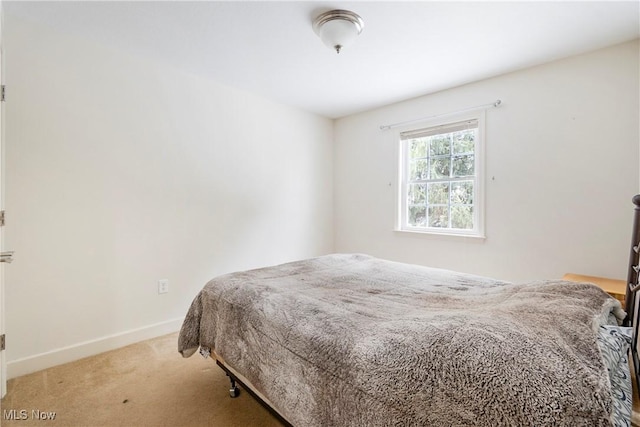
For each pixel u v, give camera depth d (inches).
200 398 66.9
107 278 88.7
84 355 84.2
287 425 48.8
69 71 81.0
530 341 31.8
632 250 56.2
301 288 63.9
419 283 68.4
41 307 77.7
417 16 72.7
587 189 90.4
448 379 30.9
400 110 134.2
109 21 75.6
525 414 26.1
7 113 72.3
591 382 26.3
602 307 43.4
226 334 60.9
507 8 69.5
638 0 65.8
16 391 68.4
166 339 97.0
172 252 103.0
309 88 119.4
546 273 98.0
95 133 85.7
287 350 46.7
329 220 161.3
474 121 112.1
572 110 92.1
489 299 52.9
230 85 117.3
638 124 82.5
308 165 149.9
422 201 130.6
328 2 68.3
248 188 125.3
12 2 67.7
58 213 80.0
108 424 58.6
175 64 99.6
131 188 93.0
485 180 109.7
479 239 111.7
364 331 41.6
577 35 80.4
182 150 104.6
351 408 36.3
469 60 95.0
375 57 93.6
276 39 83.9
